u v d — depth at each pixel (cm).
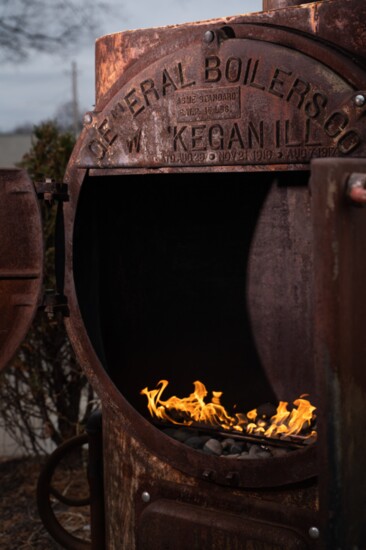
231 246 243
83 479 355
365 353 157
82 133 219
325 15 187
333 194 142
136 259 249
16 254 219
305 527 188
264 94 190
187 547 203
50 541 300
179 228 250
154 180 248
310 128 184
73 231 220
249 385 245
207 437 219
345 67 180
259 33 193
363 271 154
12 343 219
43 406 364
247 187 238
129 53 216
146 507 214
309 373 232
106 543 234
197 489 205
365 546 161
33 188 216
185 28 206
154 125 207
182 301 252
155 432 209
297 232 229
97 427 240
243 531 193
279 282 235
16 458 385
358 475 156
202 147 200
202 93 198
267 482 191
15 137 2681
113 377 243
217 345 249
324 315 146
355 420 154
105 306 242
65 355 359
